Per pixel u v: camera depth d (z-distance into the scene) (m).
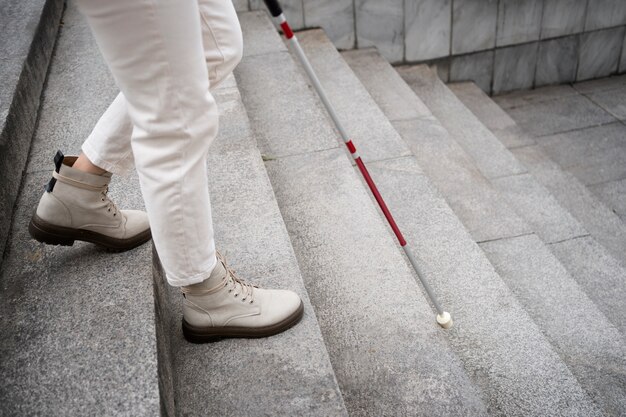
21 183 2.18
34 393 1.40
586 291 3.02
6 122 2.17
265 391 1.65
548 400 2.00
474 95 5.54
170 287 2.03
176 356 1.76
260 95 3.65
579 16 5.73
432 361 1.97
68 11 3.89
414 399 1.85
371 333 2.09
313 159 3.07
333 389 1.64
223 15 1.48
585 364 2.37
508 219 3.21
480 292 2.44
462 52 5.61
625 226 3.79
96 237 1.74
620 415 2.16
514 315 2.32
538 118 5.48
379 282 2.31
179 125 1.31
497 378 2.08
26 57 2.66
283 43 4.32
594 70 6.12
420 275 2.08
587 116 5.45
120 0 1.13
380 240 2.53
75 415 1.35
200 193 1.42
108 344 1.52
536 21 5.64
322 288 2.30
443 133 4.06
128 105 1.31
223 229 2.28
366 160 3.33
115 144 1.59
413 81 5.27
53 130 2.52
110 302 1.64
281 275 2.04
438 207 2.94
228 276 1.72
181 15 1.19
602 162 4.71
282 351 1.76
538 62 5.89
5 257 1.84
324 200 2.79
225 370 1.71
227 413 1.59
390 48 5.39
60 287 1.71
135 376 1.44
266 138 3.25
